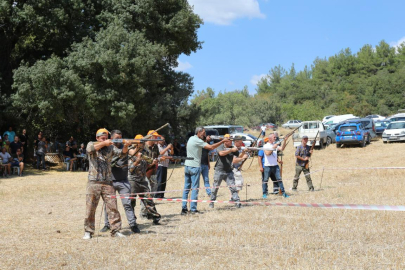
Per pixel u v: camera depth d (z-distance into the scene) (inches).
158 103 1200.2
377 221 336.2
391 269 215.5
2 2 1031.0
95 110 1061.1
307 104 3779.5
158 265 226.1
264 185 511.5
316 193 523.8
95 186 297.6
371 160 985.5
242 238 285.7
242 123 3191.4
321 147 1251.2
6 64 1181.1
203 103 3316.9
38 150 1035.3
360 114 3762.3
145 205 349.1
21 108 1109.1
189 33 1277.1
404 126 1237.7
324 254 242.2
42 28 1070.4
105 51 1056.8
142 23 1216.8
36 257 245.4
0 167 886.4
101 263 232.1
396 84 3949.3
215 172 433.1
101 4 1226.6
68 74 996.6
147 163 354.0
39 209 458.6
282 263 225.6
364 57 4771.2
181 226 337.1
